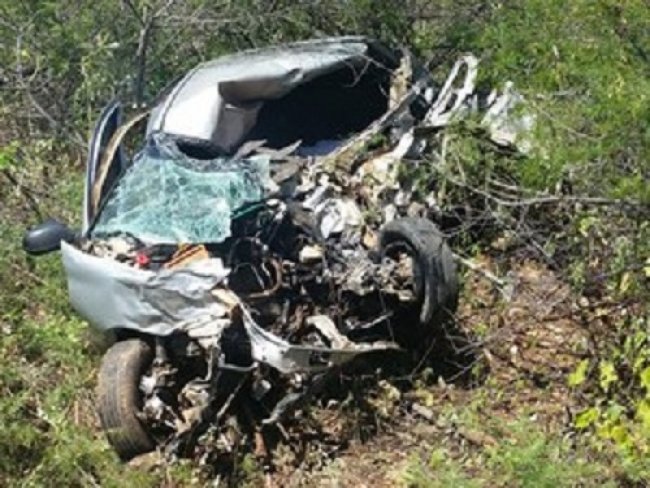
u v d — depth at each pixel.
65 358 6.64
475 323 6.78
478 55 8.46
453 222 7.25
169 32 9.36
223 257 6.21
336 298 6.32
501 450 5.55
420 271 6.32
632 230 5.89
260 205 6.35
